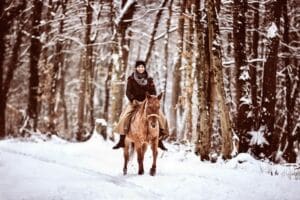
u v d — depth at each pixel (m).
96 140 23.50
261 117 19.88
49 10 30.91
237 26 19.89
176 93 29.30
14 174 11.50
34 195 9.65
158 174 13.09
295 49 24.08
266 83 19.98
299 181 12.66
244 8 20.09
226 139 17.52
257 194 10.89
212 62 17.31
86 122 34.16
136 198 9.69
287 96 25.50
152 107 11.96
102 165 15.53
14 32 35.34
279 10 20.48
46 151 19.38
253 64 23.38
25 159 13.80
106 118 29.89
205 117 17.81
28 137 27.83
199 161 17.50
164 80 30.11
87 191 9.95
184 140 23.42
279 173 15.13
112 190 10.17
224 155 17.61
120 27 25.69
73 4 29.42
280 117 26.92
